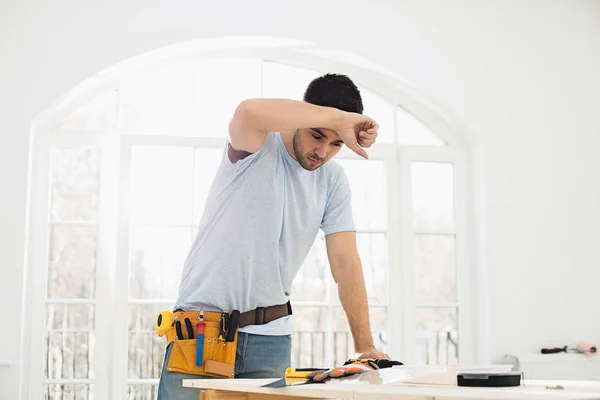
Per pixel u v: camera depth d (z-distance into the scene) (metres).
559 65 4.56
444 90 4.41
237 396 1.80
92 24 4.07
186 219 4.19
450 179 4.54
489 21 4.52
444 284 4.46
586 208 4.49
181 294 2.27
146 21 4.10
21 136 3.96
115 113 4.23
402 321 4.36
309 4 4.27
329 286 4.28
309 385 1.57
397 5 4.41
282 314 2.30
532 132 4.48
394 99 4.53
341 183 2.36
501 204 4.41
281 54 4.38
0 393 3.78
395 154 4.45
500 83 4.48
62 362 4.02
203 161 4.23
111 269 4.09
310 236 2.31
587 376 4.22
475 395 1.23
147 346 4.09
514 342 4.33
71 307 4.06
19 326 3.85
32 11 4.04
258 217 2.18
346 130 2.01
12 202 3.91
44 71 4.01
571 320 4.39
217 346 2.19
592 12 4.64
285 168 2.21
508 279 4.37
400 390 1.36
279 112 2.00
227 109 4.31
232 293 2.21
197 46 4.20
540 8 4.59
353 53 4.32
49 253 4.09
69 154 4.16
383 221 4.41
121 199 4.13
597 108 4.57
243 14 4.18
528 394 1.24
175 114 4.26
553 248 4.43
